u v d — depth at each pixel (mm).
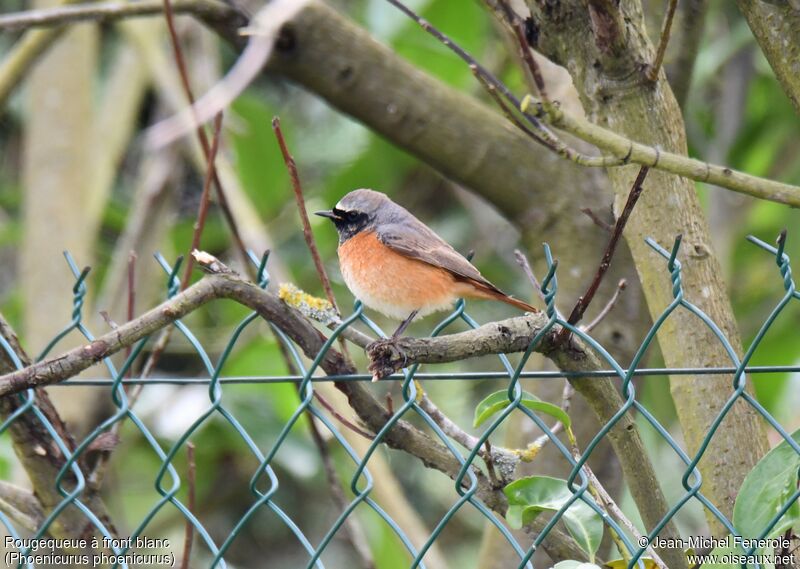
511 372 6902
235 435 14023
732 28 14602
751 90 15492
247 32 9031
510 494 6625
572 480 6145
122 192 17750
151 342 14922
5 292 17891
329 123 17344
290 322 7211
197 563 15328
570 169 10773
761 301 14570
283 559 15695
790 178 14039
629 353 10453
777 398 13477
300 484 15805
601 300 10531
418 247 9773
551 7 8133
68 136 13914
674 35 9648
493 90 6750
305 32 10688
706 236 8242
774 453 6281
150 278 13336
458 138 10812
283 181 16000
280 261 13867
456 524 15820
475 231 16406
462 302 7195
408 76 10875
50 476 8469
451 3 13164
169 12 9836
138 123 18078
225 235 16016
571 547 7090
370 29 13430
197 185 16969
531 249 10992
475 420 6672
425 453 7316
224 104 8523
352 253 9992
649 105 7984
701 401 7961
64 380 7320
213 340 15039
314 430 9648
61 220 13555
